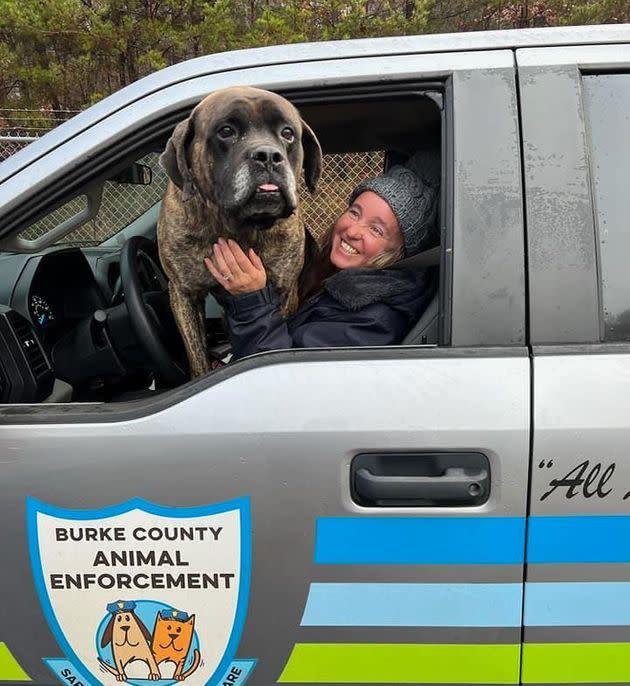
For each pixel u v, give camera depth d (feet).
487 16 39.32
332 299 5.26
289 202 4.80
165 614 4.13
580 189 4.10
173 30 35.40
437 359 4.01
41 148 4.47
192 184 4.97
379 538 3.94
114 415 4.11
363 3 34.09
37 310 6.38
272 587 4.02
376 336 4.93
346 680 4.12
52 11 35.04
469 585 3.95
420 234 5.44
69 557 4.10
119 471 4.01
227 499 3.97
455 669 4.05
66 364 6.31
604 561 3.89
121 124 4.54
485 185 4.13
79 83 38.01
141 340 6.10
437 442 3.88
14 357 5.08
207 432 3.98
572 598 3.93
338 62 4.55
